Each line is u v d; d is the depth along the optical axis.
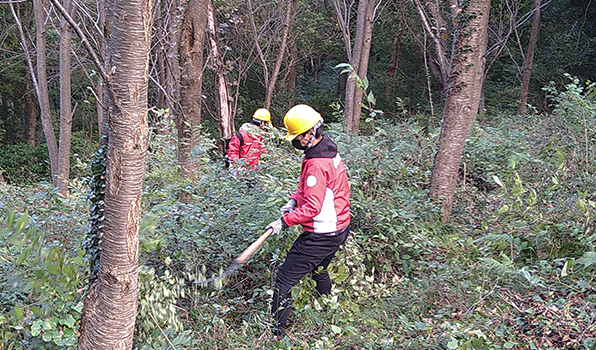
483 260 3.45
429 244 4.00
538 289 3.29
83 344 2.30
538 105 17.95
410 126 7.59
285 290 3.32
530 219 4.06
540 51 20.95
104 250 2.21
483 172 6.38
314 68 23.64
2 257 2.86
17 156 19.42
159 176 4.57
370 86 22.03
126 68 2.06
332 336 3.17
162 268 3.45
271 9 14.60
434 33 5.26
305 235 3.34
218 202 4.26
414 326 2.95
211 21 6.50
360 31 10.53
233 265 3.19
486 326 2.87
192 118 5.43
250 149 5.34
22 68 19.56
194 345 2.95
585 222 3.72
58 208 4.30
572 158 5.39
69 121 9.23
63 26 9.03
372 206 4.21
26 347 2.56
